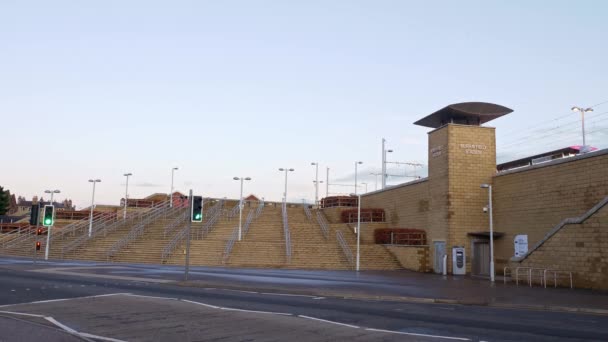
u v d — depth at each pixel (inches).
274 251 1644.9
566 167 1213.1
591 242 974.4
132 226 2025.1
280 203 2792.8
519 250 1363.2
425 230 1689.2
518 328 507.5
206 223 1988.2
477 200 1528.1
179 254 1604.3
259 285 925.8
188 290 839.1
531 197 1330.0
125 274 1133.1
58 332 435.2
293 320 524.4
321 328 479.5
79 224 2132.1
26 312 556.1
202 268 1391.5
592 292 901.2
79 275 1083.3
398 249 1672.0
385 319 553.3
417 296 804.0
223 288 886.4
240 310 591.2
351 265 1596.9
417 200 1772.9
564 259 1028.5
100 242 1815.9
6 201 4047.7
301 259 1599.4
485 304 740.0
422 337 441.4
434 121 1680.6
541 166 1299.2
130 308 593.9
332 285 962.1
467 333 470.0
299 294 829.2
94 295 724.0
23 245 1945.1
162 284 936.3
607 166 1095.6
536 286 1039.0
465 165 1540.4
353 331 466.3
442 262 1510.8
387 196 2064.5
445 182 1535.4
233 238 1747.0
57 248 1812.3
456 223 1505.9
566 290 941.2
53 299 672.4
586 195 1144.8
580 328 514.9
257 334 447.8
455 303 754.8
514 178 1409.9
